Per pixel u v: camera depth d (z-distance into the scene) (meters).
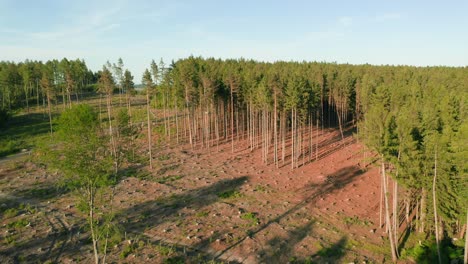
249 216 36.03
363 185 47.09
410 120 34.09
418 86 59.84
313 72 87.19
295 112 56.16
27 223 32.56
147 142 70.31
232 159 59.81
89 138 22.08
